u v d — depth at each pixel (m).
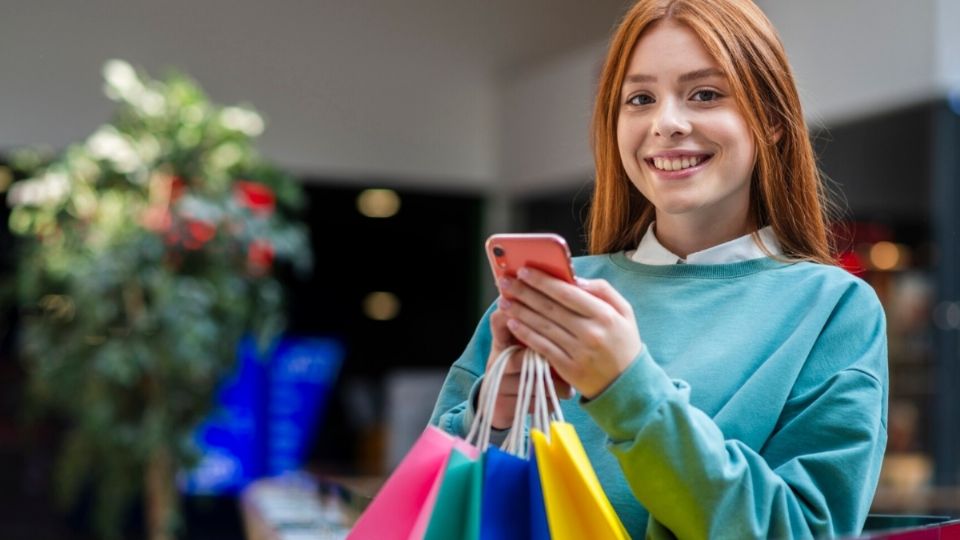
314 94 7.71
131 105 5.18
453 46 8.09
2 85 6.94
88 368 5.10
